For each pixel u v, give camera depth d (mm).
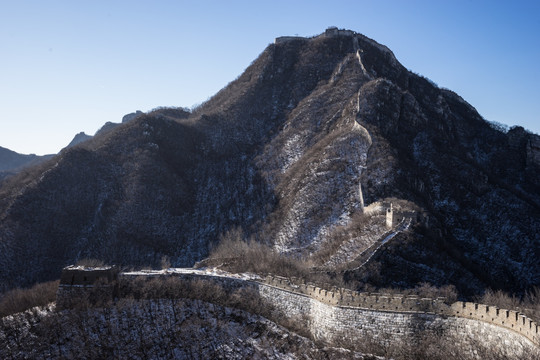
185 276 144125
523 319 88312
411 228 175375
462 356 95188
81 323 122562
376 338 108562
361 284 143875
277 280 134750
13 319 129000
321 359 106875
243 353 114688
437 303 104750
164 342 118625
